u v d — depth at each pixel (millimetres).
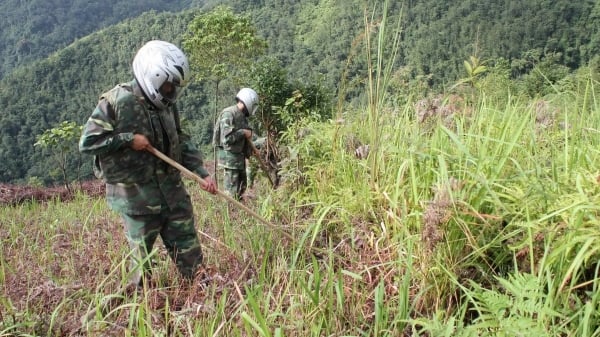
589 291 2227
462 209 2553
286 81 11742
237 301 2729
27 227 5879
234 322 2488
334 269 3133
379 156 3662
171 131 3354
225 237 4016
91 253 3941
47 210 7520
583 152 2799
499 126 3389
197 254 3496
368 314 2615
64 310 2896
